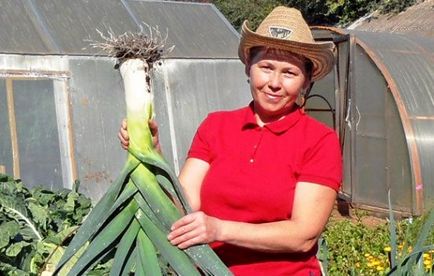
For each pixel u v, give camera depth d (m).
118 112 10.19
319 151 2.74
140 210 2.51
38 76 9.64
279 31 2.74
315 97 12.67
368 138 11.44
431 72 11.45
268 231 2.59
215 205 2.80
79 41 10.20
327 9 24.70
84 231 2.47
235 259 2.79
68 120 9.77
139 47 2.44
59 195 5.27
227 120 2.90
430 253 5.30
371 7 22.09
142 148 2.50
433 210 3.09
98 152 9.94
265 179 2.73
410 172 10.77
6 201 4.70
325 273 3.28
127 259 2.52
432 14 17.81
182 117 10.82
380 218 11.16
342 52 11.93
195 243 2.47
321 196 2.70
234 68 11.58
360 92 11.50
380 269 6.68
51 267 4.42
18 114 9.43
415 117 10.85
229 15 26.42
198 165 2.91
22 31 9.91
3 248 4.40
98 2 11.19
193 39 11.51
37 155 9.49
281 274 2.76
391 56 11.44
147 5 11.72
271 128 2.78
